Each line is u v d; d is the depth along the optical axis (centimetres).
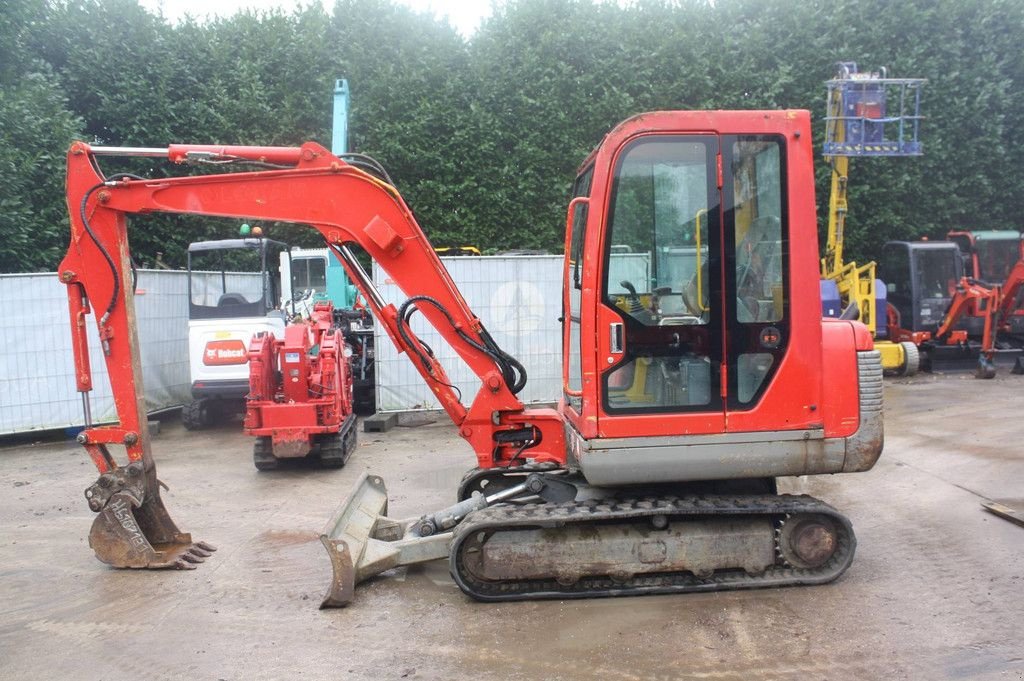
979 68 1520
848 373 424
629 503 435
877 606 412
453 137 1400
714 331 416
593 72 1431
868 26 1483
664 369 417
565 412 495
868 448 424
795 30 1464
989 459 735
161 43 1375
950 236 1510
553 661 360
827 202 1534
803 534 436
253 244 940
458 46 1436
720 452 417
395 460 802
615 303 414
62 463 825
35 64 1259
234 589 458
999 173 1562
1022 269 1271
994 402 1045
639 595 432
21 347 916
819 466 423
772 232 417
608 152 411
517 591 434
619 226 414
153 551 495
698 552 429
